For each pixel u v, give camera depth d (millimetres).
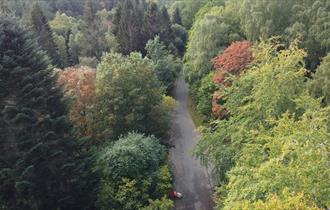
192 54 41094
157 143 29125
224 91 25125
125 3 57188
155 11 60625
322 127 15828
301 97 19734
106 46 56438
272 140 16906
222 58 33562
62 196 25156
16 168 22875
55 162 24641
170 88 50031
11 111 23172
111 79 30828
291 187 13391
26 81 23750
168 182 26719
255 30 34125
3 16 24859
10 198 23875
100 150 27375
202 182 31562
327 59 26672
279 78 20922
